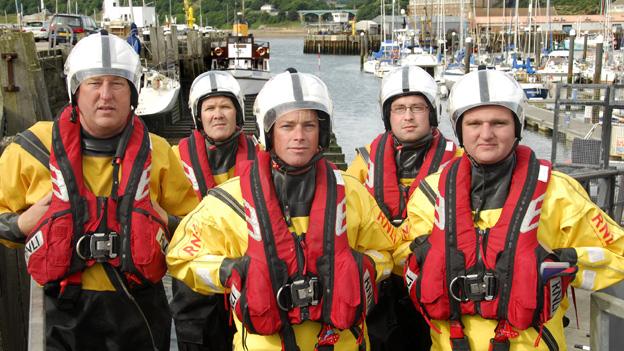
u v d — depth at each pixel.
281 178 3.38
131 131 3.78
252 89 28.28
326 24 117.75
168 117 21.02
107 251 3.66
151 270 3.73
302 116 3.29
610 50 52.50
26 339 5.58
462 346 3.46
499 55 60.19
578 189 3.50
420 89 4.92
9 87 11.27
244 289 3.30
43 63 16.77
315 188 3.38
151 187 3.96
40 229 3.59
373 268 3.47
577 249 3.40
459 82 3.51
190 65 42.50
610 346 3.69
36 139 3.81
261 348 3.40
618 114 21.77
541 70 45.62
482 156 3.38
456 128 3.49
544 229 3.44
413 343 4.70
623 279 3.46
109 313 3.74
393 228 3.83
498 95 3.35
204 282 3.52
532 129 31.08
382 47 71.69
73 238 3.62
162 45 32.62
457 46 73.81
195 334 4.82
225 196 3.48
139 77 3.81
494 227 3.39
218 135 5.37
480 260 3.41
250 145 5.54
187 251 3.57
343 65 81.69
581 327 5.39
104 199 3.69
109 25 35.16
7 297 5.38
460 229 3.44
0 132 9.41
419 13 80.31
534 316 3.33
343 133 31.67
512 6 92.19
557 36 79.25
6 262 5.37
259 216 3.30
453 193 3.48
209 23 129.88
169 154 4.10
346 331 3.46
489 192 3.46
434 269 3.46
